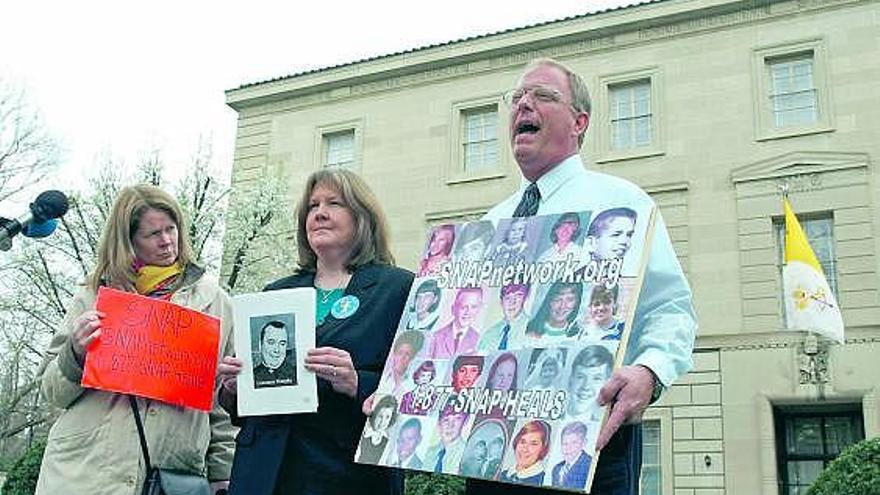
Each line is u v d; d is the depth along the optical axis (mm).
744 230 16906
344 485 3033
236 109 23672
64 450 3395
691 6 18281
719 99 17828
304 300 3080
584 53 19391
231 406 3244
